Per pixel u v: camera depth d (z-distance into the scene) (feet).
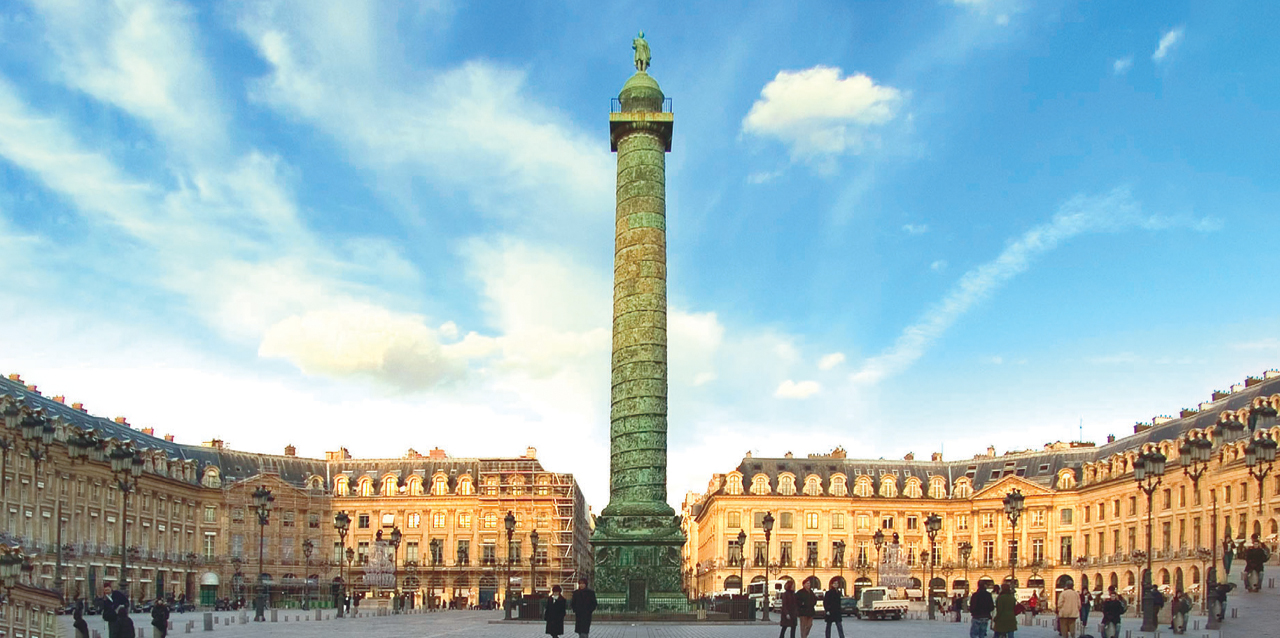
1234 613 144.36
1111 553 300.61
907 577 276.41
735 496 336.49
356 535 336.08
